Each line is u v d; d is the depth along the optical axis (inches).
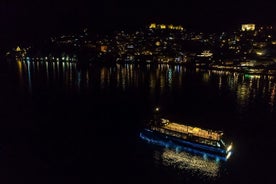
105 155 2289.6
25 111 3639.3
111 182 1916.8
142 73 7396.7
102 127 2962.6
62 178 1962.4
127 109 3722.9
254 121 3110.2
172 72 7564.0
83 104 4013.3
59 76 6884.8
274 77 6451.8
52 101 4210.1
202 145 2231.8
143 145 2460.6
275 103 3946.9
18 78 6565.0
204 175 1975.9
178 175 1982.0
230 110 3592.5
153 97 4439.0
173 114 3408.0
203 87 5260.8
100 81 6087.6
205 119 3181.6
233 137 2610.7
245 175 1963.6
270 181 1892.2
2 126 3014.3
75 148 2425.0
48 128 2945.4
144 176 1979.6
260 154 2258.9
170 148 2375.7
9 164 2138.3
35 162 2181.3
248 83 5644.7
